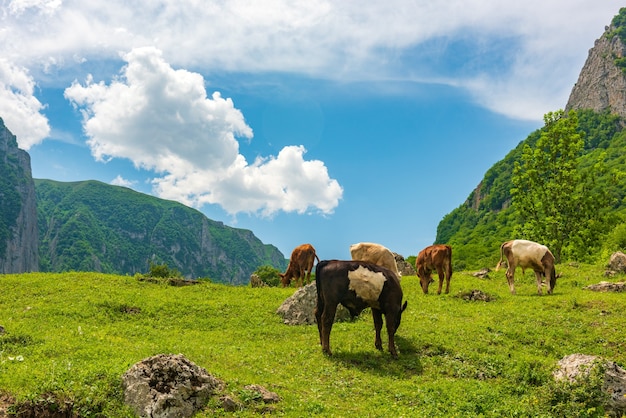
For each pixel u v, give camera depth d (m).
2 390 10.00
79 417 9.71
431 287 28.08
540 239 49.41
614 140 150.12
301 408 10.66
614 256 29.86
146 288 24.52
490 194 146.12
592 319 18.89
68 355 12.66
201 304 21.47
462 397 12.16
